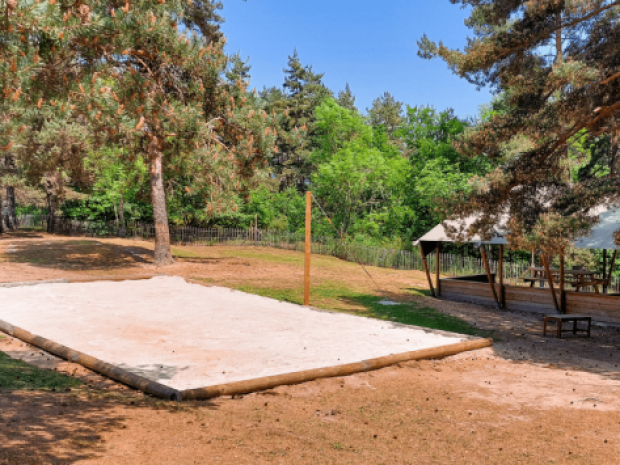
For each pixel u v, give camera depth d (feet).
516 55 52.75
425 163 138.41
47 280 62.08
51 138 73.97
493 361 36.01
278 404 23.25
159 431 17.99
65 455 14.92
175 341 35.45
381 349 35.32
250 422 20.08
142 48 35.73
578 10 49.65
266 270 83.61
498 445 19.15
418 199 132.87
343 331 41.34
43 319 42.11
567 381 30.68
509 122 50.62
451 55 54.49
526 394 27.09
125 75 33.40
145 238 132.98
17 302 50.01
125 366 28.25
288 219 162.50
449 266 94.94
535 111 50.34
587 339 46.73
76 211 140.46
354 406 23.54
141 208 143.13
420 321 50.37
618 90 47.93
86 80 30.68
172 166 71.00
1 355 30.07
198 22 96.94
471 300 66.90
